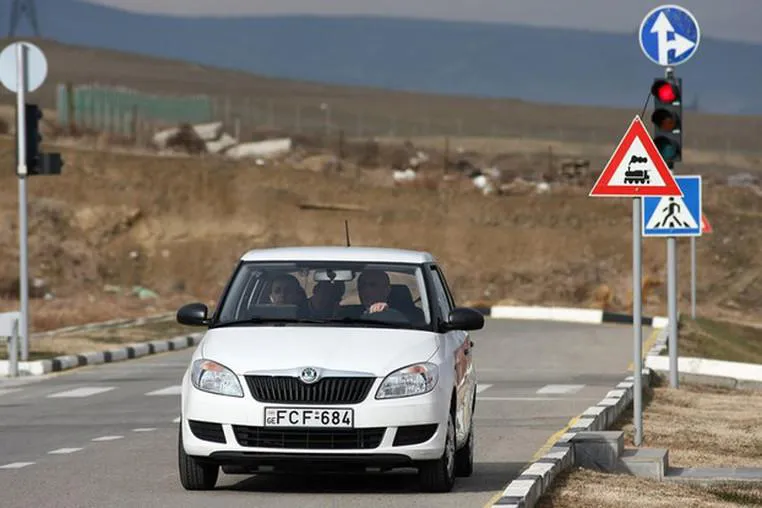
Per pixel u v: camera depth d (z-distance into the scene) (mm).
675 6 62375
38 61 86688
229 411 35812
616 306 178000
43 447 48469
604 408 54812
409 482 39281
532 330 121750
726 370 82188
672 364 71500
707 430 55219
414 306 39156
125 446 48531
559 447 41625
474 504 35406
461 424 39344
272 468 36344
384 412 35750
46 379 79250
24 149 85750
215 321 39125
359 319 38750
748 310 182250
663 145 56688
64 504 35156
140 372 83062
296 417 35656
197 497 36312
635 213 47594
